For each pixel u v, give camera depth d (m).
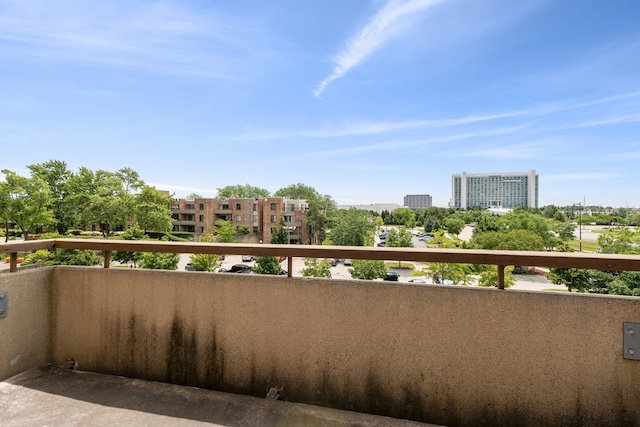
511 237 43.75
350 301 2.17
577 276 21.23
